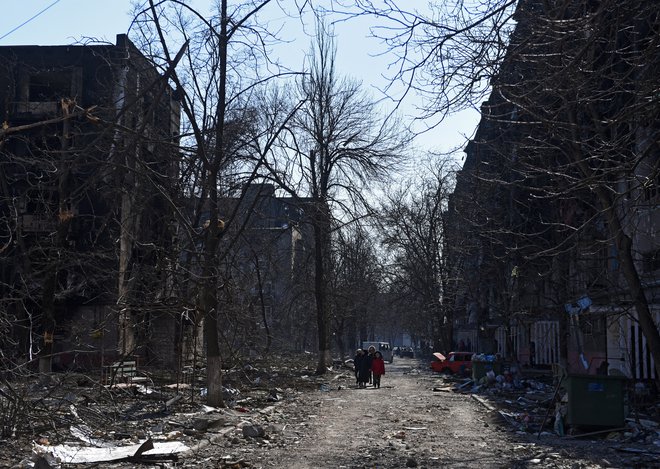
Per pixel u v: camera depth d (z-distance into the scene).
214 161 19.55
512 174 22.09
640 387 21.75
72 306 31.12
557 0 9.80
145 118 14.85
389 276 60.88
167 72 14.05
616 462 12.31
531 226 26.64
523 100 9.88
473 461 12.23
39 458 10.42
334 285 49.34
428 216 54.62
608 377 15.77
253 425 15.19
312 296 49.91
